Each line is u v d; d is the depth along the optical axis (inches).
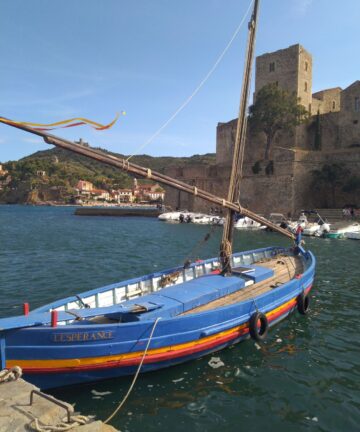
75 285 722.2
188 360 375.2
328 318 532.4
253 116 2564.0
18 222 2596.0
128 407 305.1
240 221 2044.8
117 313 343.9
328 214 2114.9
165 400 316.2
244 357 398.0
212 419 294.0
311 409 310.0
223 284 463.8
